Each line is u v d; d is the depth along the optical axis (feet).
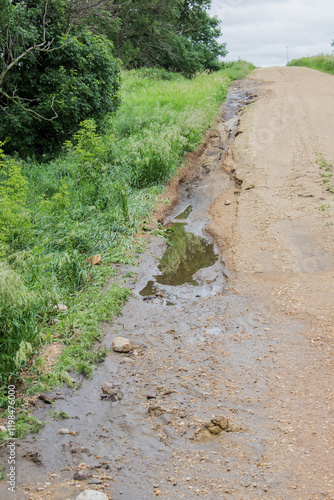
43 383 15.62
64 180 37.83
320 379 15.74
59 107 43.47
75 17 48.37
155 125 51.55
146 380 16.38
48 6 45.24
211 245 31.48
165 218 37.04
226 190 42.39
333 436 12.78
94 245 28.45
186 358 17.70
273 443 12.68
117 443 13.11
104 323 20.33
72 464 12.17
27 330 16.37
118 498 10.90
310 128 56.03
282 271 24.86
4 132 43.09
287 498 10.63
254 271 25.32
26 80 44.80
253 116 64.85
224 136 60.29
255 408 14.43
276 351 17.80
